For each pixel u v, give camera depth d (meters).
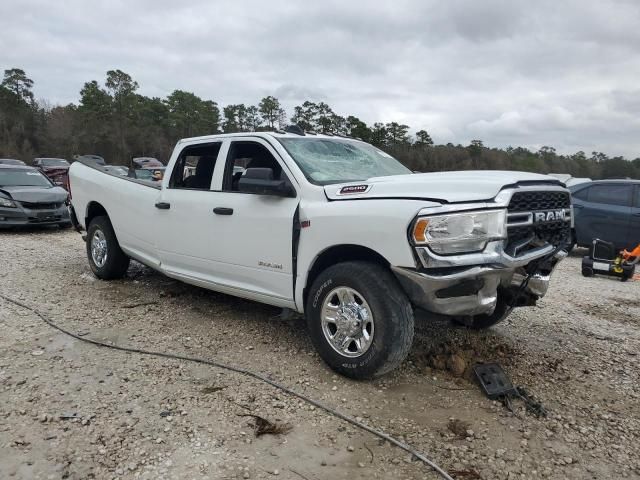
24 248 8.87
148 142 73.75
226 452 2.88
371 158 4.98
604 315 5.91
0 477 2.61
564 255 4.01
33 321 4.85
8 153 63.66
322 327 3.87
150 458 2.80
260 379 3.79
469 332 4.86
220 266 4.73
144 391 3.55
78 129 70.94
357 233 3.58
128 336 4.57
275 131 4.81
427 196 3.41
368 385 3.73
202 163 5.27
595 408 3.57
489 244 3.35
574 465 2.90
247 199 4.46
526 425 3.30
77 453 2.83
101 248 6.50
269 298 4.36
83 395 3.46
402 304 3.51
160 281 6.53
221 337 4.61
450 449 2.99
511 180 3.51
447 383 3.83
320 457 2.87
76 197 6.88
